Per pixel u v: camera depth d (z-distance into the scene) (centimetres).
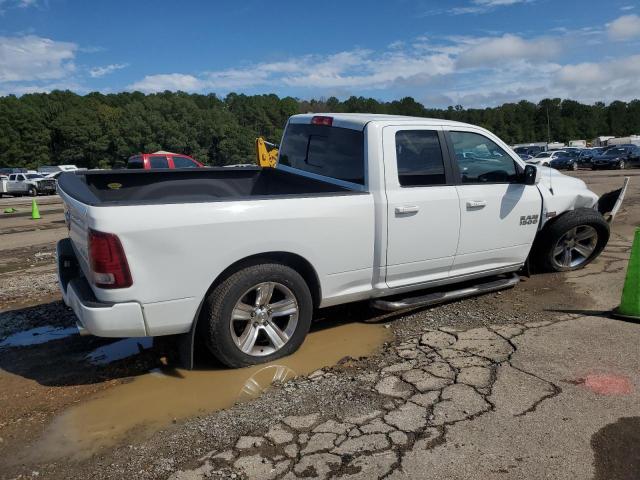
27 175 3669
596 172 3012
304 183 500
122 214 323
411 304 455
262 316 387
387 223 423
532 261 599
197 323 371
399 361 391
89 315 330
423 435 294
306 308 402
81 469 275
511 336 429
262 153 1214
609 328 439
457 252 475
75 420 323
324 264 404
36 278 690
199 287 351
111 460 282
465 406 322
